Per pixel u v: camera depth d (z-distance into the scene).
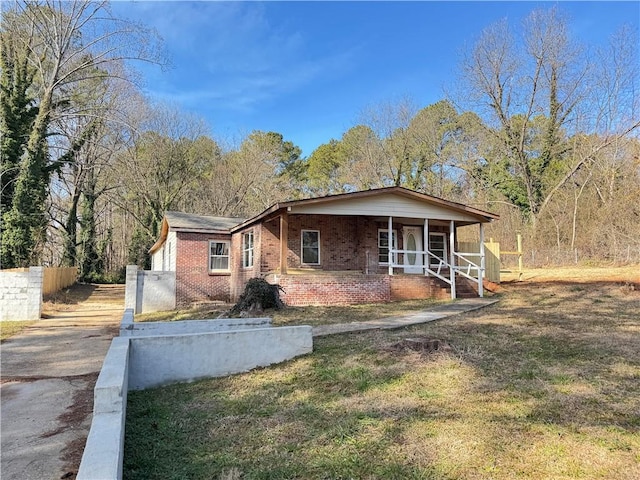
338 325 8.73
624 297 11.39
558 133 26.98
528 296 12.91
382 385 5.15
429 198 13.70
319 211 12.89
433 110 33.56
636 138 22.17
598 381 4.95
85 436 4.15
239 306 11.58
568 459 3.24
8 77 20.34
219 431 4.16
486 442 3.56
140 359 5.90
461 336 7.38
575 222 24.36
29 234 19.80
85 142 25.98
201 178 33.06
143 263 31.70
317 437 3.86
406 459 3.36
